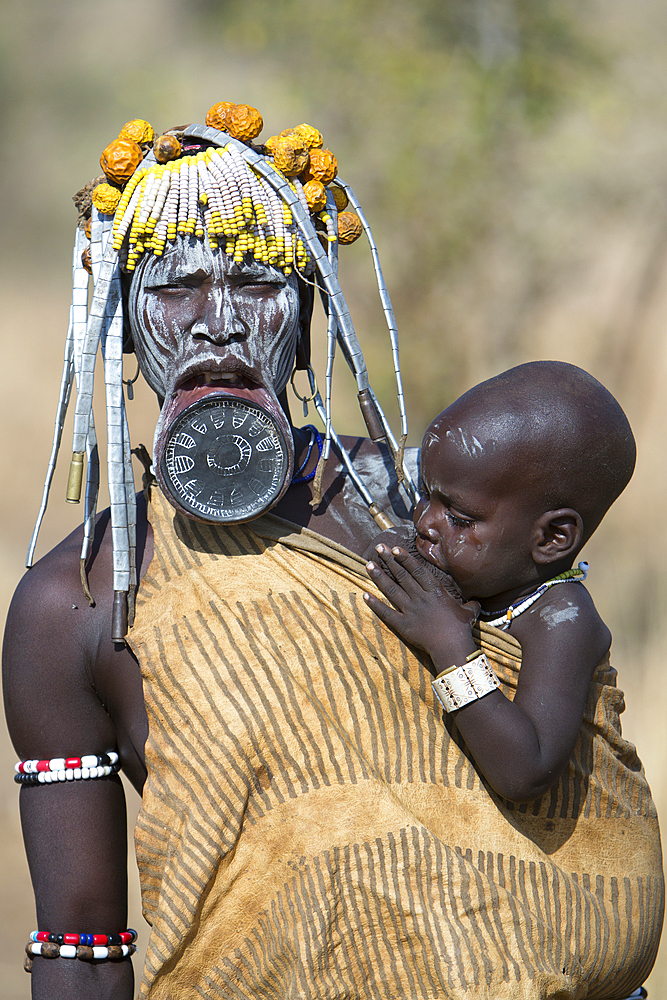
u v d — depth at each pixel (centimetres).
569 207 2981
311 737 672
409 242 2928
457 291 2919
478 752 662
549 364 710
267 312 695
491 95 2953
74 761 721
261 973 670
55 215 4544
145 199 681
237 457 684
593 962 685
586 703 705
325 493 761
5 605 2516
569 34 3012
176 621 685
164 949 668
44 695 718
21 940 1841
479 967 645
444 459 683
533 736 655
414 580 688
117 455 705
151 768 684
